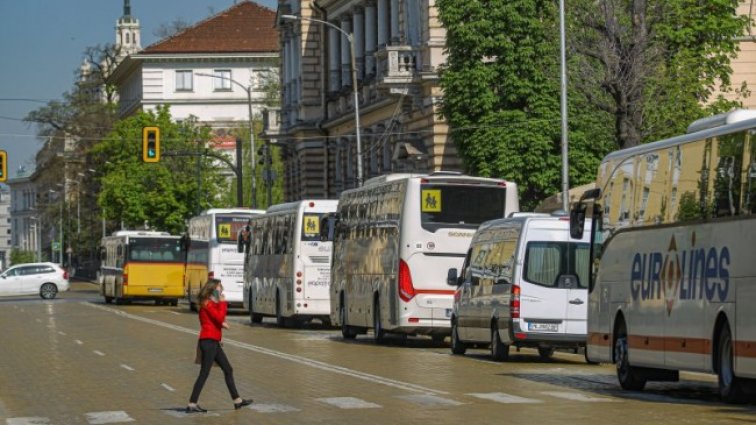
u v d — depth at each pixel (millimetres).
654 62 62375
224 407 32875
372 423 28438
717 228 31094
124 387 38781
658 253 34406
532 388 36312
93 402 34688
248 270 81500
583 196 39156
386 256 56375
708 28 65062
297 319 73938
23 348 56594
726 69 67000
